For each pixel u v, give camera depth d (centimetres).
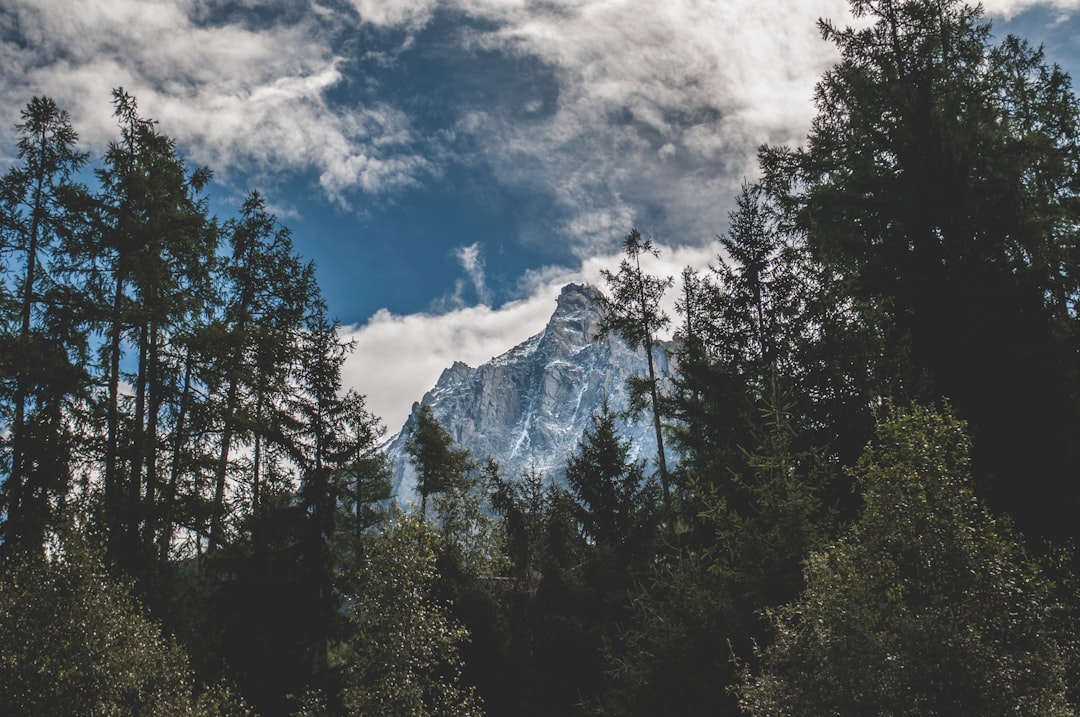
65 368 1777
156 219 1942
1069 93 1842
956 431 923
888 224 1634
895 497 896
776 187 1975
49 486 1702
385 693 1338
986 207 1509
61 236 1933
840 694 820
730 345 1912
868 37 1761
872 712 798
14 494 1684
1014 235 1491
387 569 1434
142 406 1897
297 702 1805
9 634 1116
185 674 1276
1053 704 770
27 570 1198
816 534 1224
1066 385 1295
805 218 1825
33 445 1705
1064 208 1620
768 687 906
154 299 1947
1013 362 1309
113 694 1136
